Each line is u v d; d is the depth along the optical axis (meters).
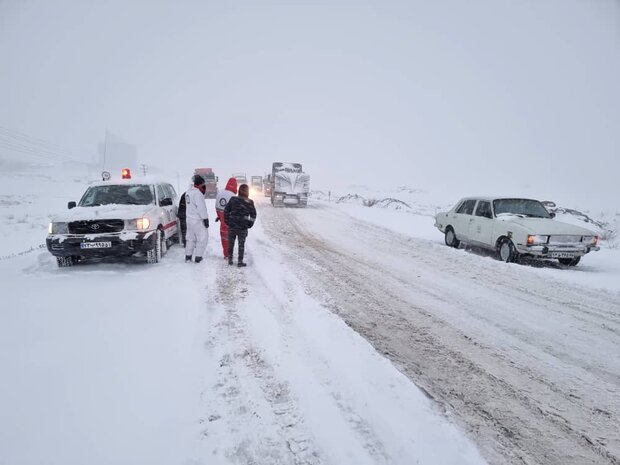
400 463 2.16
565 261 8.05
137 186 7.55
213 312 4.46
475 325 4.49
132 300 4.81
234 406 2.64
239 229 6.74
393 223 14.91
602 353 3.83
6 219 15.80
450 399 2.88
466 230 9.45
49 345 3.47
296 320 4.26
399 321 4.50
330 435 2.38
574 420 2.71
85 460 2.06
